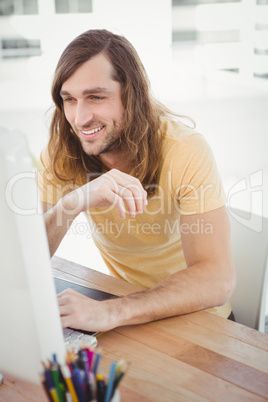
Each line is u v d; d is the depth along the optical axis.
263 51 5.89
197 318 0.95
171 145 1.25
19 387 0.76
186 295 0.97
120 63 1.22
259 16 5.82
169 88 5.85
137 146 1.26
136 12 5.67
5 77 5.71
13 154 0.57
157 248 1.33
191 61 5.91
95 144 1.28
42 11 5.70
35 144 4.45
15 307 0.64
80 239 1.71
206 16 5.80
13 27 5.67
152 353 0.83
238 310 1.29
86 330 0.88
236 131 4.85
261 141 4.62
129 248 1.35
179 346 0.85
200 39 5.87
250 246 1.26
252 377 0.76
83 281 1.12
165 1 5.61
